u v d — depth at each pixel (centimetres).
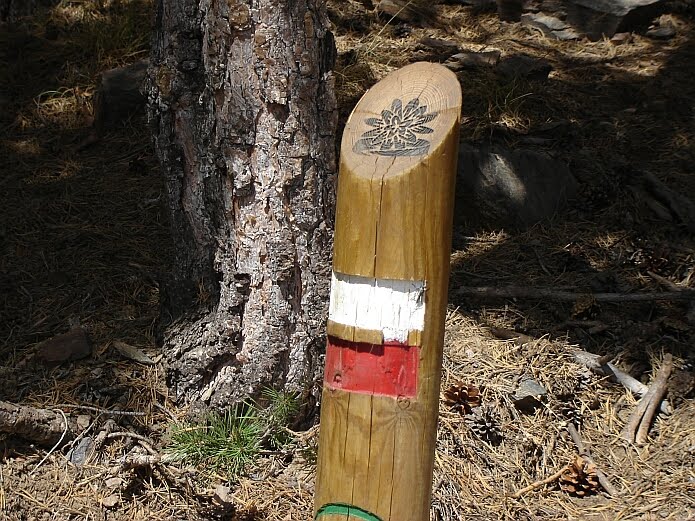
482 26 396
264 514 183
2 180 289
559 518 190
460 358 222
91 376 209
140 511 183
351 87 332
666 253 265
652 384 221
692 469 203
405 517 126
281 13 174
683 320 241
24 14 383
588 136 319
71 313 230
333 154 186
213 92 180
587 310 239
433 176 119
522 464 200
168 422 200
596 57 375
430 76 129
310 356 195
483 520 186
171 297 204
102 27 358
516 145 302
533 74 349
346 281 123
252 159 181
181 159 190
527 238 274
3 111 325
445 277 124
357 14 390
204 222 191
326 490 127
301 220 185
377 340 122
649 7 392
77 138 313
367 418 124
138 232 265
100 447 193
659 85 353
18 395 204
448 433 201
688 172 305
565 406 213
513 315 242
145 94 189
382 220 120
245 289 190
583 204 287
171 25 181
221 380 198
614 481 201
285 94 177
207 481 189
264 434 195
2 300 235
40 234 263
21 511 179
